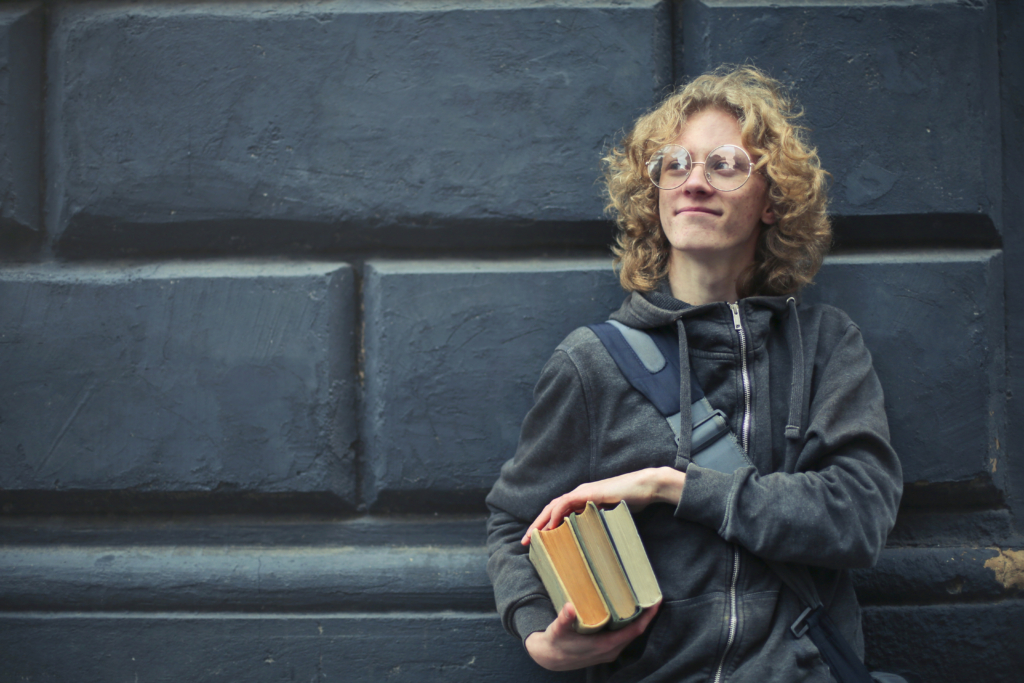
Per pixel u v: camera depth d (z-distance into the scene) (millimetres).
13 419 1437
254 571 1412
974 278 1426
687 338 1163
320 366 1420
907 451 1396
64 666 1405
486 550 1431
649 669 1084
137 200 1443
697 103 1213
